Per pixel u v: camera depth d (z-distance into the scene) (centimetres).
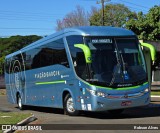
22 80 2375
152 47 1653
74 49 1638
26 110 2372
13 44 7950
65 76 1725
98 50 1552
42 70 2014
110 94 1514
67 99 1734
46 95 1980
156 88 4109
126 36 1617
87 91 1545
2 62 6281
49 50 1908
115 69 1545
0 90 5566
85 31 1582
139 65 1598
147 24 3809
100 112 1886
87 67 1543
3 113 1877
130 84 1546
